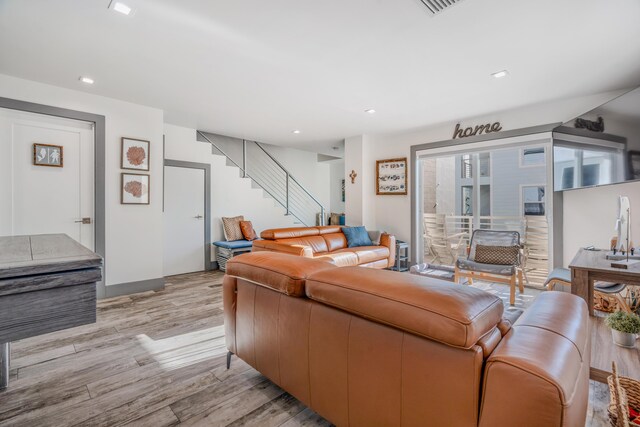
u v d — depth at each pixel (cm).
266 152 734
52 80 325
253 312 172
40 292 88
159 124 418
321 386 134
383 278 121
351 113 438
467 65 290
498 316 103
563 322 110
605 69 297
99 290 370
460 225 565
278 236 453
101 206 371
